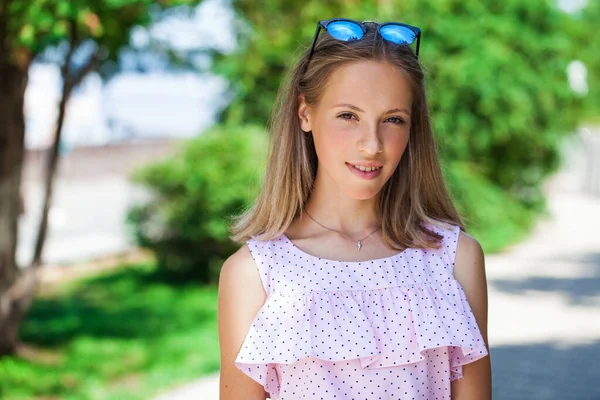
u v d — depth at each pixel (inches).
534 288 360.8
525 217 605.3
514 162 581.6
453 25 475.8
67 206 689.6
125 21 210.1
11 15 187.3
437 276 72.2
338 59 68.9
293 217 75.4
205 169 372.2
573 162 1034.7
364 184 68.9
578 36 613.0
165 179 376.8
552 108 560.7
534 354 241.9
